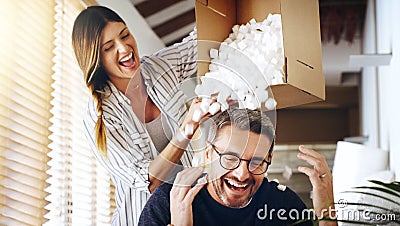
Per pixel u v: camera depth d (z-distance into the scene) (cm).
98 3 384
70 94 350
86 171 366
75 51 337
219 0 263
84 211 360
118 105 300
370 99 534
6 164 287
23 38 307
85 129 310
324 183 278
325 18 619
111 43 336
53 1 338
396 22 361
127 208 297
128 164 286
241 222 273
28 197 301
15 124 295
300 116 648
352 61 395
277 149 508
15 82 297
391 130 391
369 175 389
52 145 328
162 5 444
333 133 645
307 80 262
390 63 393
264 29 256
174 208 270
